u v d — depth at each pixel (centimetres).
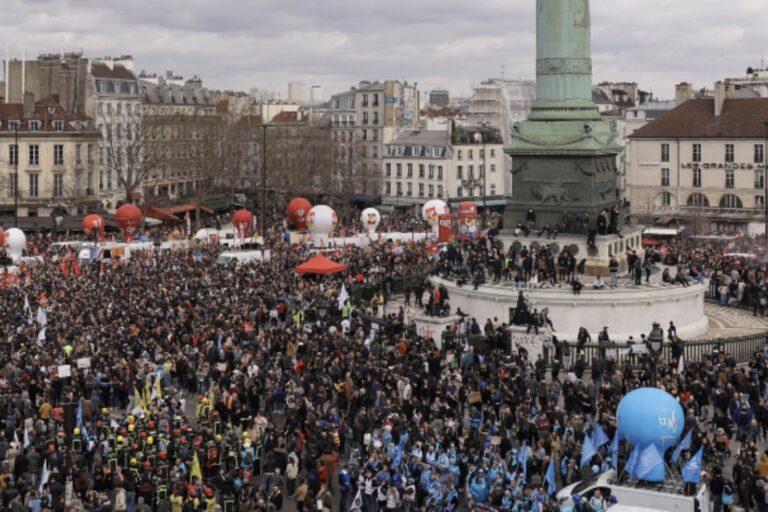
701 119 13225
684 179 13200
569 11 7000
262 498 3516
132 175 14825
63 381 4769
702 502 3177
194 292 6894
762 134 12594
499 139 17012
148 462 3734
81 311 6222
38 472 3809
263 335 5666
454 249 7262
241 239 9588
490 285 6519
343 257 8694
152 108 16962
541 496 3250
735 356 5700
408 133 17188
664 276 6556
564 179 6988
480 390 4534
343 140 17600
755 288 7144
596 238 6756
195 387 5147
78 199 13925
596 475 3500
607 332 5866
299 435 4062
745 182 12781
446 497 3459
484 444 3884
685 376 4744
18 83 14862
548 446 3925
